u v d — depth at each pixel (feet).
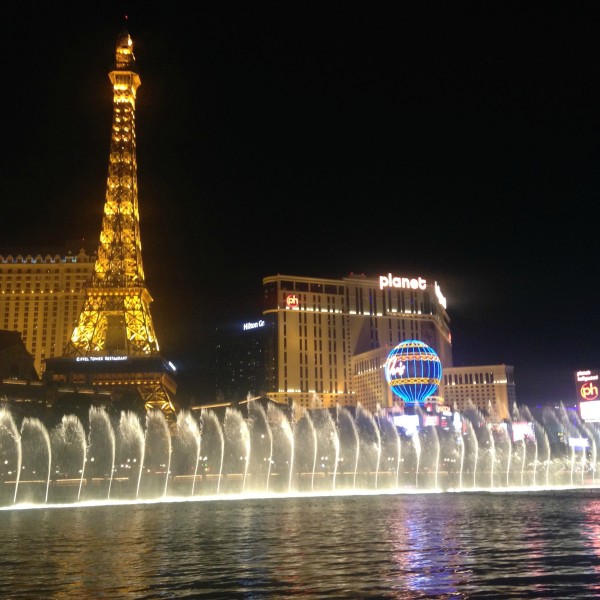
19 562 122.83
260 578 102.53
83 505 305.73
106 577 105.81
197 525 190.39
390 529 169.17
